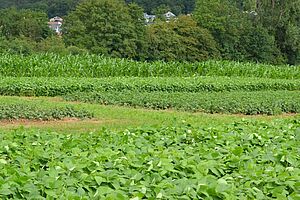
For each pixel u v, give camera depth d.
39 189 4.48
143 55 49.28
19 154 5.96
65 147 6.62
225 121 15.23
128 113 16.50
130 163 5.36
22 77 26.12
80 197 4.28
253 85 26.08
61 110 15.84
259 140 7.33
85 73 28.86
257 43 54.00
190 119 15.41
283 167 5.57
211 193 4.42
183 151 6.22
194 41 50.59
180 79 27.05
